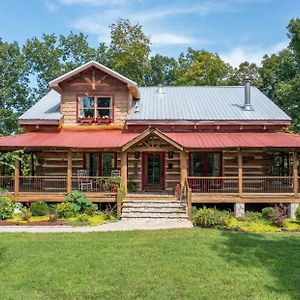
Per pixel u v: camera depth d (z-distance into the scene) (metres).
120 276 11.55
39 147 23.88
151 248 14.55
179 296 10.12
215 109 29.97
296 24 39.38
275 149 23.91
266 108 30.22
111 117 28.75
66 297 10.11
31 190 25.78
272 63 56.69
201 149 24.02
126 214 21.62
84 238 16.23
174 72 68.25
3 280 11.32
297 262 12.95
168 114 28.80
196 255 13.66
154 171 27.92
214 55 56.94
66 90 28.89
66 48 56.03
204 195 23.56
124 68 52.50
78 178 24.70
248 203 23.94
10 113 50.91
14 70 51.97
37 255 13.70
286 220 21.44
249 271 12.02
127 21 53.69
